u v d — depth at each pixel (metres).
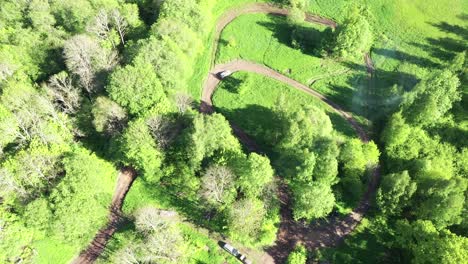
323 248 101.00
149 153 100.50
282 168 108.19
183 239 99.81
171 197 106.44
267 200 100.50
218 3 149.12
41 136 100.44
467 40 142.00
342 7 149.88
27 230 95.88
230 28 144.00
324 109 127.88
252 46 140.12
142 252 93.00
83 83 112.38
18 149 102.50
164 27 119.94
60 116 108.50
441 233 91.88
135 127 99.00
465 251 84.25
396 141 113.94
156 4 134.12
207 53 137.62
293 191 105.94
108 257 98.25
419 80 133.25
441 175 101.69
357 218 105.94
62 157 101.25
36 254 96.69
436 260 86.00
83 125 111.69
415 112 118.94
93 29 122.56
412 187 96.12
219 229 101.81
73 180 94.38
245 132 121.44
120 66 110.25
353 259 99.69
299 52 138.75
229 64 136.25
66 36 126.31
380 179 112.94
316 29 141.12
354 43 133.00
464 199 92.44
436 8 149.12
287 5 148.75
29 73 119.25
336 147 103.00
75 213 92.50
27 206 91.56
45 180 98.50
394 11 148.88
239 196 102.00
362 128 124.69
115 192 108.56
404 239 95.56
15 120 102.44
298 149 106.25
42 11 125.88
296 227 103.69
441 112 120.81
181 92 117.00
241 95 129.00
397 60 138.62
